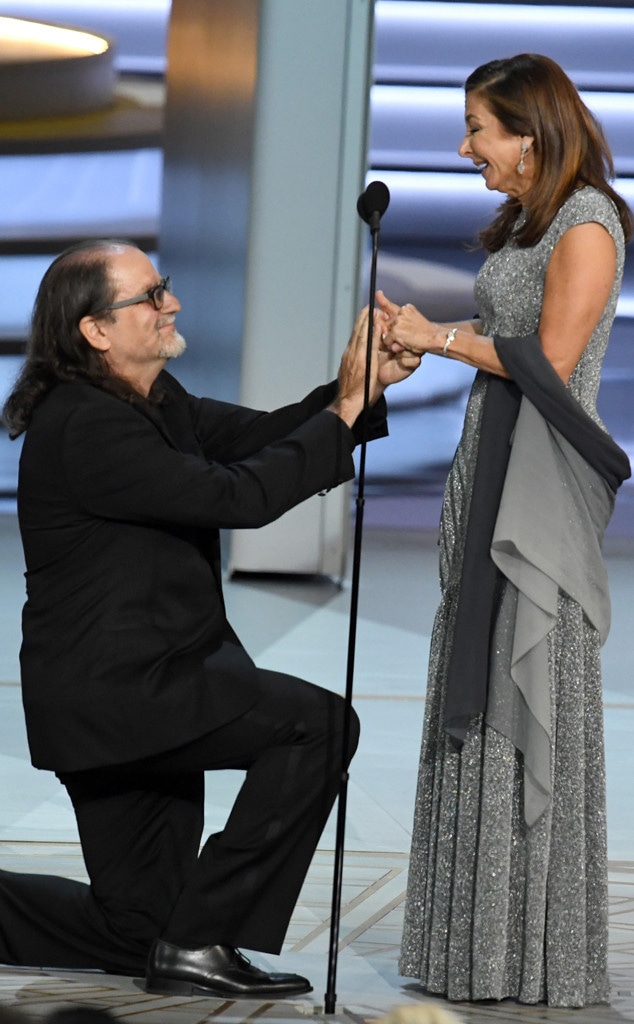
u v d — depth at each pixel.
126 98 40.31
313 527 31.11
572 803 10.30
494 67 10.39
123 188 40.62
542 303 10.45
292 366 29.83
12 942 10.55
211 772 17.19
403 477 41.03
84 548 9.97
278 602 28.69
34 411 10.22
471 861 10.29
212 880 9.95
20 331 40.41
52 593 10.04
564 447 10.29
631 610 29.31
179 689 9.83
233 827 10.02
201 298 33.91
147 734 9.73
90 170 40.44
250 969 10.10
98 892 10.50
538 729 10.09
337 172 29.55
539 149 10.30
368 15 29.39
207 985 9.90
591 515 10.38
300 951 11.22
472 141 10.52
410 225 41.19
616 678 23.39
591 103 41.44
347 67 29.44
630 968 11.03
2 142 40.09
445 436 40.94
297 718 10.14
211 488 9.81
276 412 11.46
